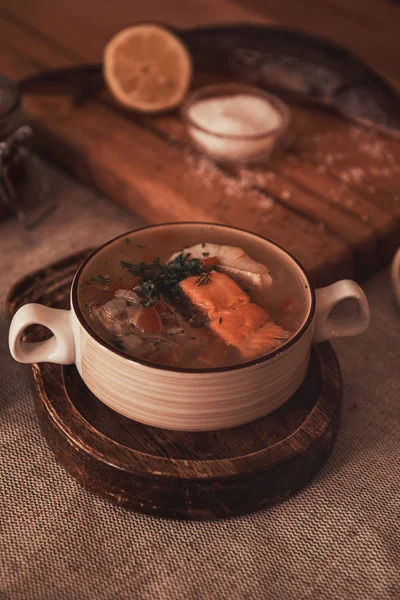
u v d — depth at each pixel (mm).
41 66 740
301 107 709
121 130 667
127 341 420
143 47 679
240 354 417
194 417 426
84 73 713
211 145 629
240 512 444
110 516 450
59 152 660
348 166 644
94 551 437
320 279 559
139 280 444
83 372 443
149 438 442
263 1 907
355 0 927
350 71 688
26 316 435
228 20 850
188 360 416
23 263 593
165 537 443
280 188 619
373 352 536
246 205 601
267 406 436
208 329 426
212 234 469
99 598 421
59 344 444
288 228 582
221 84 732
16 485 461
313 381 473
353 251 569
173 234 468
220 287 436
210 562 435
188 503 436
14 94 586
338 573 432
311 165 643
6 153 581
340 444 484
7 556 434
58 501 455
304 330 425
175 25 827
